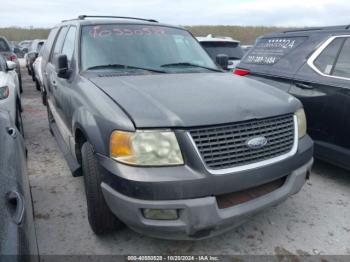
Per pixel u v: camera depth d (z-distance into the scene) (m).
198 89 2.86
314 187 3.88
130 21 4.05
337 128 3.75
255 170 2.41
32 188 3.87
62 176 4.20
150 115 2.33
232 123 2.38
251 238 2.95
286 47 4.60
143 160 2.25
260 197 2.54
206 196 2.26
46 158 4.82
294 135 2.77
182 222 2.27
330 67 3.93
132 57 3.58
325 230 3.06
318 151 4.00
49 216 3.29
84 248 2.81
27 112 7.79
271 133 2.57
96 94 2.79
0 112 3.12
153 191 2.19
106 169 2.38
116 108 2.48
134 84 2.93
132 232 3.02
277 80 4.48
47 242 2.89
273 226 3.12
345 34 3.91
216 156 2.32
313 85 4.00
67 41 4.19
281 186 2.72
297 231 3.04
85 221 3.20
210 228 2.34
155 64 3.61
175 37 4.08
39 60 8.69
